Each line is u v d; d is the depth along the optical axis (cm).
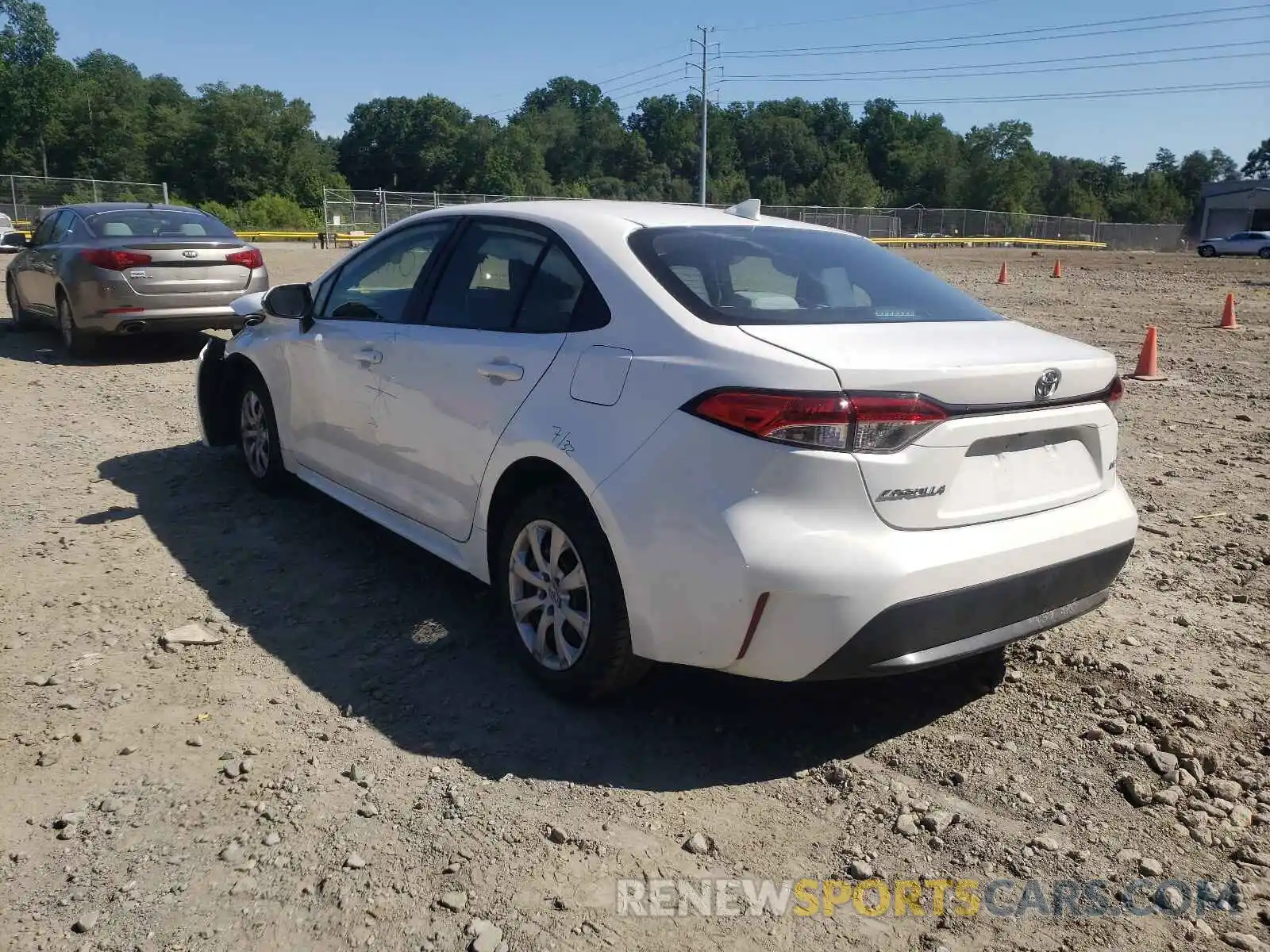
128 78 9812
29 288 1161
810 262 390
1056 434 341
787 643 300
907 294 387
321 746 339
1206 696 377
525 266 398
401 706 366
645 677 390
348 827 297
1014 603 323
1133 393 981
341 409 484
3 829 294
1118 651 414
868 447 296
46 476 634
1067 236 6931
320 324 509
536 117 11581
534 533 367
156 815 301
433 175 10825
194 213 1119
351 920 260
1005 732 354
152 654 400
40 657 396
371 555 508
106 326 1000
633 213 398
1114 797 318
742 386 302
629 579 326
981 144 10788
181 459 676
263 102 8394
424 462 425
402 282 464
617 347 344
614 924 261
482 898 269
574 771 329
